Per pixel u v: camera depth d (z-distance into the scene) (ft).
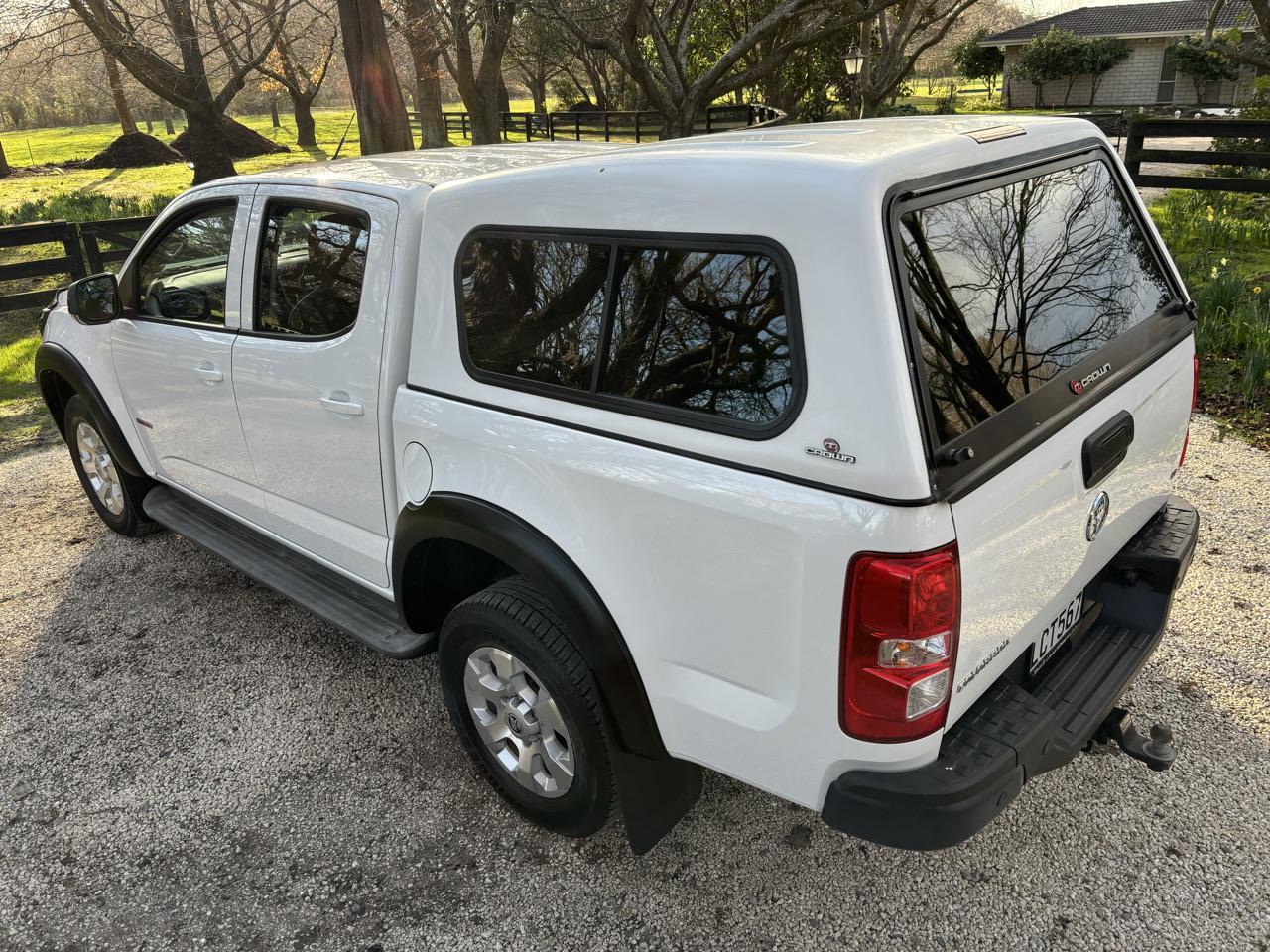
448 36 46.32
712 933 7.88
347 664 12.10
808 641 6.18
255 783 9.97
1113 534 8.25
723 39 74.49
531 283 7.66
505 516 7.86
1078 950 7.53
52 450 20.68
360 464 9.78
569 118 88.33
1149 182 30.45
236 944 8.02
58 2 59.00
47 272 31.32
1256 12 44.57
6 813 9.70
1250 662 10.96
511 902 8.31
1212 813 8.85
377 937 8.02
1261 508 14.67
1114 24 134.92
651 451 6.80
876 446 5.65
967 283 6.35
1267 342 20.02
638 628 7.22
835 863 8.55
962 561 5.95
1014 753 6.45
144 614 13.52
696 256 6.46
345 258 9.57
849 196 5.71
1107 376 7.51
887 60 64.39
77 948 8.06
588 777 7.97
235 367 11.08
